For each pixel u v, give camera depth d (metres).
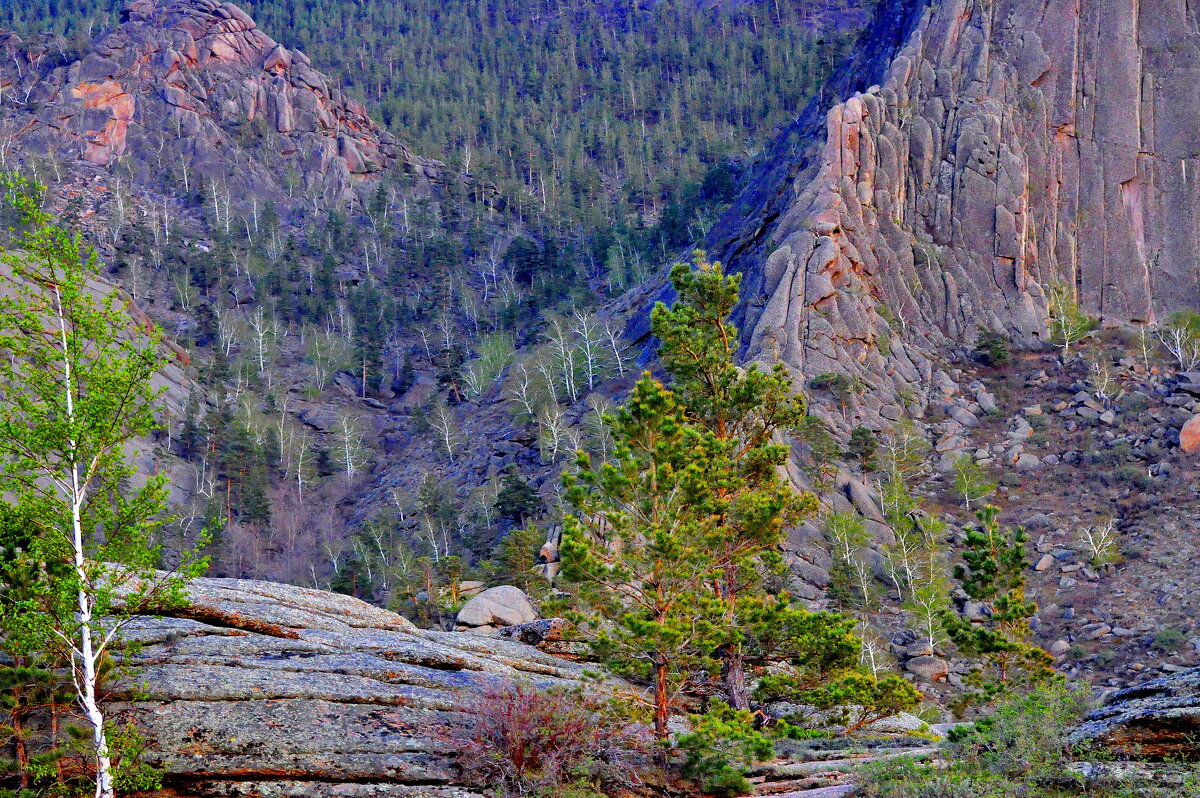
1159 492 75.19
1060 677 36.00
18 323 21.09
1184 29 116.69
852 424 88.00
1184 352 94.25
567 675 28.84
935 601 61.28
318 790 20.14
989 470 83.81
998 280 106.94
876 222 109.88
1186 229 108.06
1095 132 113.44
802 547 71.38
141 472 110.25
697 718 23.95
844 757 25.92
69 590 19.88
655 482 27.50
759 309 98.25
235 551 105.62
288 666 23.64
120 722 21.00
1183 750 17.83
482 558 85.81
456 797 20.25
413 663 25.80
